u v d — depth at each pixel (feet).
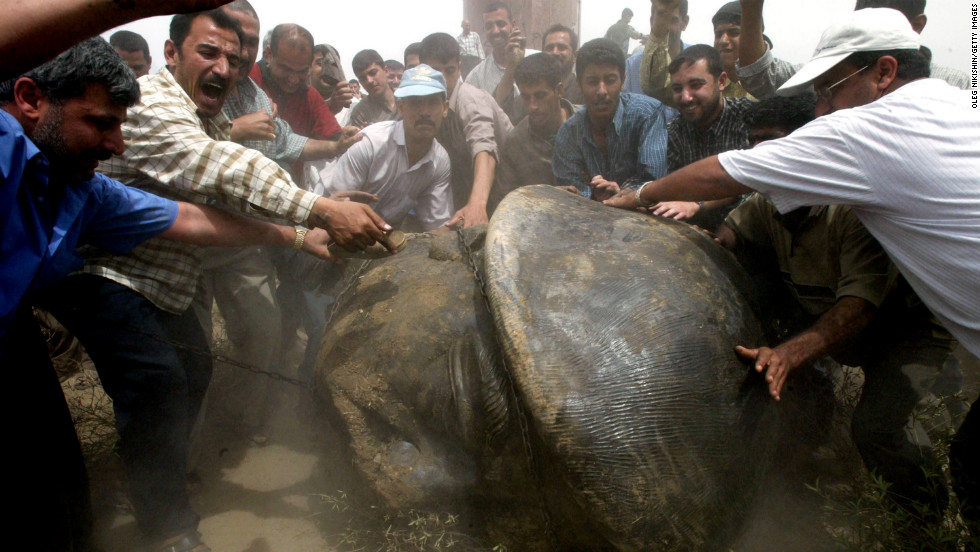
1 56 4.48
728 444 8.34
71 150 6.75
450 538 9.43
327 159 16.28
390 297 10.57
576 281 8.86
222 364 14.73
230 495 11.96
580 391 7.98
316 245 10.70
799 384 10.45
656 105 14.57
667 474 7.95
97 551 9.48
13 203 6.17
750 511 8.70
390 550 9.52
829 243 9.66
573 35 20.72
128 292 9.59
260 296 13.53
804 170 8.21
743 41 13.93
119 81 6.68
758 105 10.09
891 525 8.95
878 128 7.79
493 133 17.10
